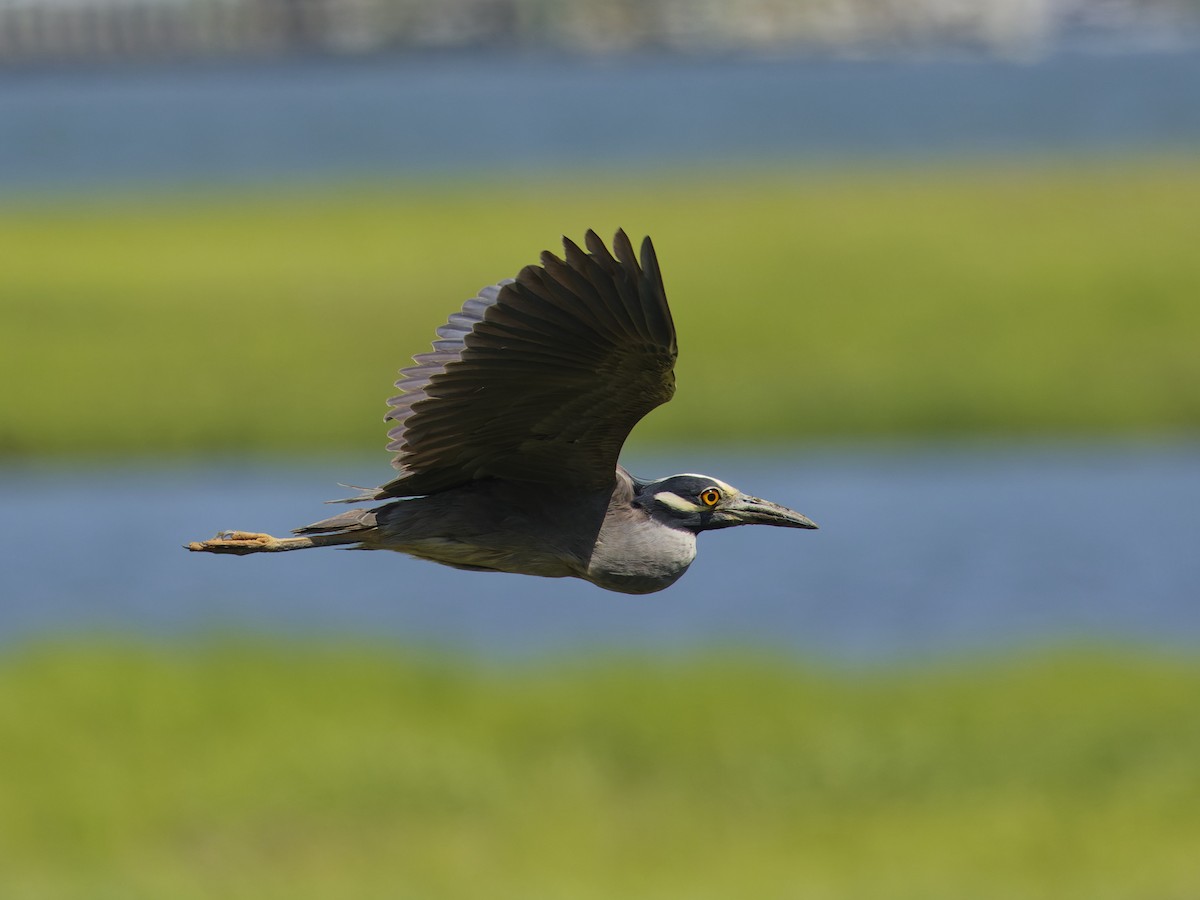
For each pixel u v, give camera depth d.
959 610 19.27
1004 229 37.41
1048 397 27.41
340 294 33.25
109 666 15.43
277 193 52.56
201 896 12.03
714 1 164.12
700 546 21.88
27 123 87.81
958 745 14.48
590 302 6.83
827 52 161.25
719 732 14.72
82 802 13.19
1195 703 15.10
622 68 140.25
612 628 18.91
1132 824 13.12
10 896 11.92
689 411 27.23
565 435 7.50
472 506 7.77
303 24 159.50
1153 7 178.75
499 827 13.19
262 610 19.44
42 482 24.86
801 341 29.61
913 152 59.50
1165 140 60.19
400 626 18.73
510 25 162.88
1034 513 22.88
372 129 80.88
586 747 14.49
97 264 36.81
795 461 25.67
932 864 12.66
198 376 28.36
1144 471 24.75
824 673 16.06
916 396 27.50
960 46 164.00
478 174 56.81
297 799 13.52
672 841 13.09
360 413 27.23
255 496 24.12
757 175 52.00
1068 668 16.08
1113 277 32.03
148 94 113.06
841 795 13.78
